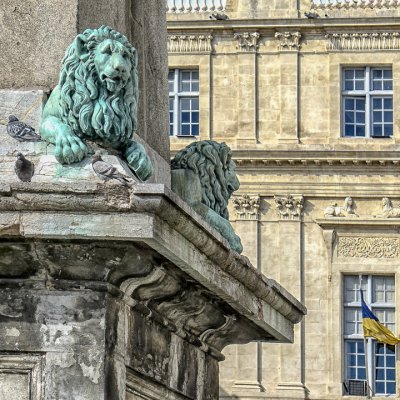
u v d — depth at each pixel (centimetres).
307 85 6994
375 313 6794
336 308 6762
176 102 7050
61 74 1099
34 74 1152
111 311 1084
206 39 7050
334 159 6856
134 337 1130
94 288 1075
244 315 1286
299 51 7006
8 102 1126
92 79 1093
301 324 6744
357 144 6869
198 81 7062
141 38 1333
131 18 1323
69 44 1155
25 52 1156
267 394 6662
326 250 6825
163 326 1197
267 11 7012
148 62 1362
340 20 6981
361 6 6994
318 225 6838
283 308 1354
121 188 1028
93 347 1068
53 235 1038
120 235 1032
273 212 6869
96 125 1086
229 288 1205
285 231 6844
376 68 7012
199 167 1311
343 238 6838
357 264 6812
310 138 6925
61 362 1066
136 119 1120
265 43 7044
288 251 6831
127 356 1114
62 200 1032
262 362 6700
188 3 7069
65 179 1068
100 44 1096
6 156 1098
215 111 7019
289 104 6962
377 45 6994
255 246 6838
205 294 1202
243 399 6650
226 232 1289
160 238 1043
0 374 1069
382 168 6856
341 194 6850
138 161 1103
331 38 7000
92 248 1060
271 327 1337
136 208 1027
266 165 6881
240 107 6981
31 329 1072
